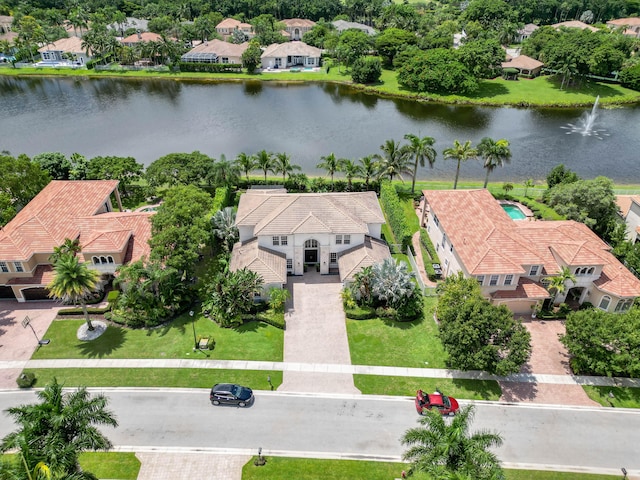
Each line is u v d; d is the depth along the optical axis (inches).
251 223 2320.4
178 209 2257.6
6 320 2069.4
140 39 6230.3
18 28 6530.5
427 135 4215.1
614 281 2092.8
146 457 1520.7
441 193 2573.8
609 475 1505.9
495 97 5137.8
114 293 2155.5
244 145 3934.5
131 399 1716.3
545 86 5492.1
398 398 1748.3
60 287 1841.8
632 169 3690.9
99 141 3973.9
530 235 2256.4
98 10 7377.0
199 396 1736.0
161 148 3850.9
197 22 6697.8
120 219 2324.1
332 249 2319.1
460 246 2176.4
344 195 2465.6
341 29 7096.5
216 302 2059.5
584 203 2618.1
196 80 5693.9
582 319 1776.6
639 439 1621.6
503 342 1740.9
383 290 2065.7
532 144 4097.0
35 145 3885.3
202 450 1546.5
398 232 2593.5
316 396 1747.0
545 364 1895.9
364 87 5433.1
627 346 1744.6
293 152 3814.0
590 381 1830.7
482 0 7411.4
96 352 1916.8
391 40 5935.0
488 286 2078.0
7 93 5162.4
